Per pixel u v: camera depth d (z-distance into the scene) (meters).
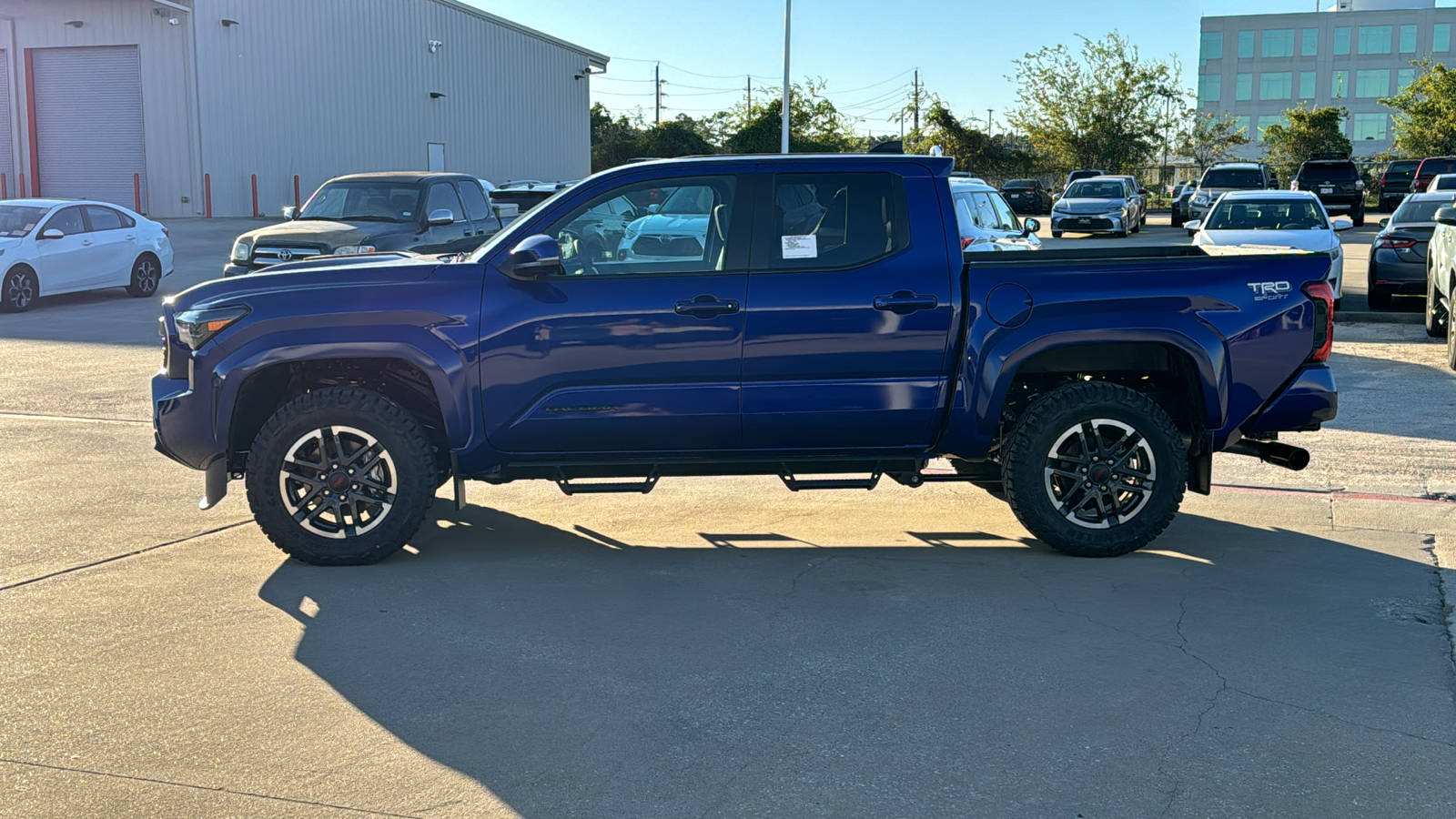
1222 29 98.31
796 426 5.88
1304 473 7.79
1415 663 4.57
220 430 5.82
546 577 5.68
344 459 5.78
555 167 48.41
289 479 5.78
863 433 5.93
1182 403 6.22
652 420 5.83
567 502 7.22
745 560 5.97
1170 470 5.87
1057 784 3.62
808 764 3.75
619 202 5.91
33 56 31.81
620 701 4.24
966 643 4.78
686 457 5.96
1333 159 38.22
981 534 6.46
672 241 5.86
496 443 5.86
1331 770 3.71
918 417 5.90
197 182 31.03
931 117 65.06
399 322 5.76
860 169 5.88
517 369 5.77
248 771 3.69
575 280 5.80
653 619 5.09
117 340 14.16
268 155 32.97
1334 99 97.50
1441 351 12.82
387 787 3.60
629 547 6.22
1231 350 5.86
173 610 5.18
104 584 5.52
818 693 4.30
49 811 3.43
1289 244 15.80
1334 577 5.64
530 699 4.25
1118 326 5.80
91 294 20.03
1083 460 5.85
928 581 5.61
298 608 5.22
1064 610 5.19
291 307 5.78
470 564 5.89
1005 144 67.62
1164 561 5.91
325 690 4.32
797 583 5.57
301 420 5.73
